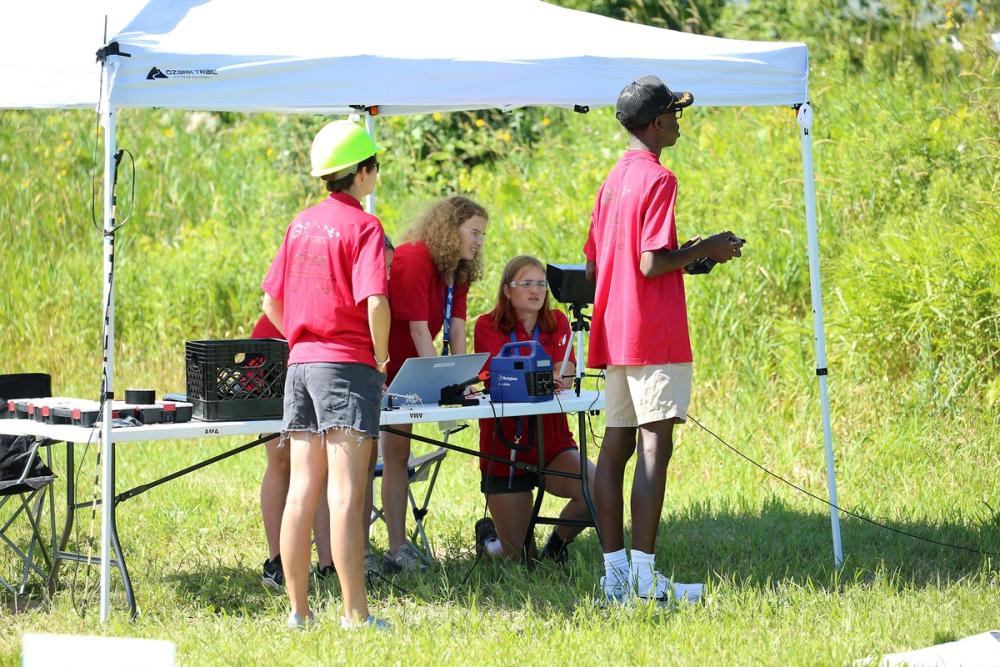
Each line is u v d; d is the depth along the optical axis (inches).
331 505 613.0
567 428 781.3
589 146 1594.5
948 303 1085.1
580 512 766.5
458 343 779.4
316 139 622.5
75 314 1494.8
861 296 1143.6
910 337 1098.1
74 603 689.0
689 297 1237.7
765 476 1001.5
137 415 667.4
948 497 915.4
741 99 727.1
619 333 656.4
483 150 1669.5
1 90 689.0
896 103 1449.3
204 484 1037.2
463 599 705.0
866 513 890.7
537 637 619.5
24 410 710.5
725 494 961.5
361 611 626.5
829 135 1450.5
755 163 1419.8
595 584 711.1
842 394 1083.3
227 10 699.4
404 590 724.0
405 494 783.7
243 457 1143.0
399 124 1731.1
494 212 1518.2
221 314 1481.3
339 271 598.9
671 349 650.8
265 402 670.5
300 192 1716.3
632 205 648.4
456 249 753.6
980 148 1328.7
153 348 1437.0
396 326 763.4
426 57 669.3
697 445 1060.5
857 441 1017.5
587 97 699.4
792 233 1284.4
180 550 838.5
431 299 757.9
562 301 762.2
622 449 684.7
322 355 602.9
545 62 688.4
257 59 645.9
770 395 1118.4
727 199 1369.3
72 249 1680.6
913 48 1624.0
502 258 1402.6
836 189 1346.0
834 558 766.5
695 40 747.4
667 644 597.3
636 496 665.6
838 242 1283.2
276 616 669.3
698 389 1153.4
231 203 1743.4
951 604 659.4
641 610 638.5
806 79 738.2
